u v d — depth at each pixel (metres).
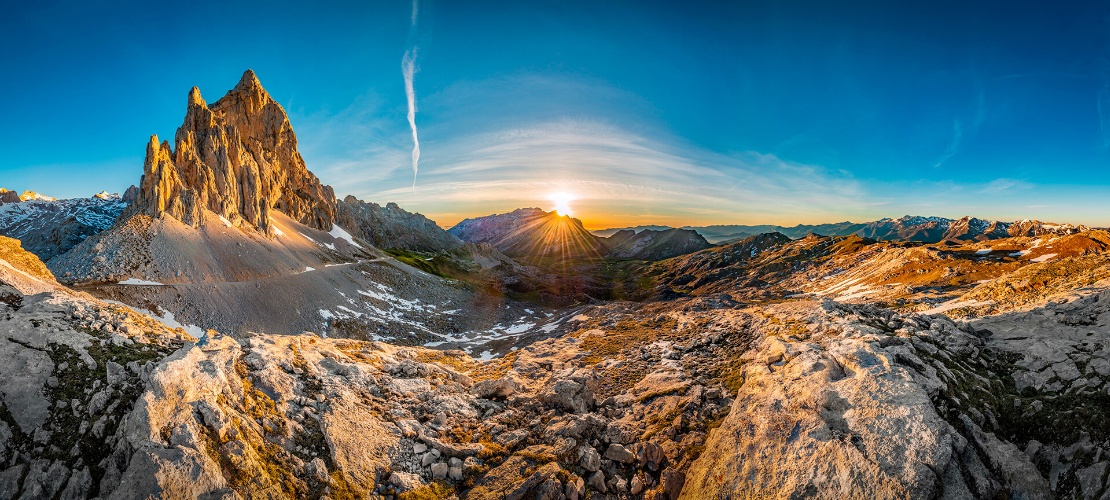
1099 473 15.30
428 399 25.44
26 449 14.75
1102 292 28.52
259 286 85.19
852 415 18.72
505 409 26.30
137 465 14.13
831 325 29.52
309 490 16.61
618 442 22.66
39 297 22.75
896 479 15.70
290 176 177.50
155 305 67.38
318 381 23.34
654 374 31.72
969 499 15.23
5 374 16.45
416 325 93.56
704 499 18.66
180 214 98.62
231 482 15.11
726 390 26.84
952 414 18.69
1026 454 17.55
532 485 18.89
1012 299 46.03
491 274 195.62
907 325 28.98
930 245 166.38
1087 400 18.14
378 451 19.69
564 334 62.78
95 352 19.25
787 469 17.73
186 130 120.69
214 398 18.06
